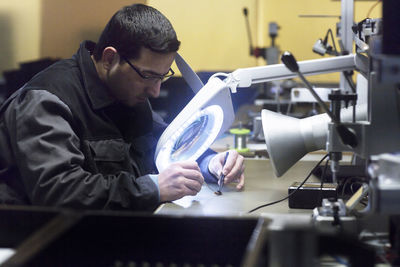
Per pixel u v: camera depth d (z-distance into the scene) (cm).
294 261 81
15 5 455
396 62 89
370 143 117
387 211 96
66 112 178
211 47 504
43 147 168
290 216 95
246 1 516
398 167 97
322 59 175
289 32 557
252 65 526
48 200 165
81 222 99
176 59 186
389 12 97
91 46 207
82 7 454
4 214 107
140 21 183
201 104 164
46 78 185
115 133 193
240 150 256
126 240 100
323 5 549
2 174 182
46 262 91
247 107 387
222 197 181
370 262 87
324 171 169
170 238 100
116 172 190
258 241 85
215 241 100
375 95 116
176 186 170
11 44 456
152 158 213
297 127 150
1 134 182
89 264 99
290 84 390
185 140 176
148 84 188
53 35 458
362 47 161
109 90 193
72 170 168
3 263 85
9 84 367
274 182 201
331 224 133
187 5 480
